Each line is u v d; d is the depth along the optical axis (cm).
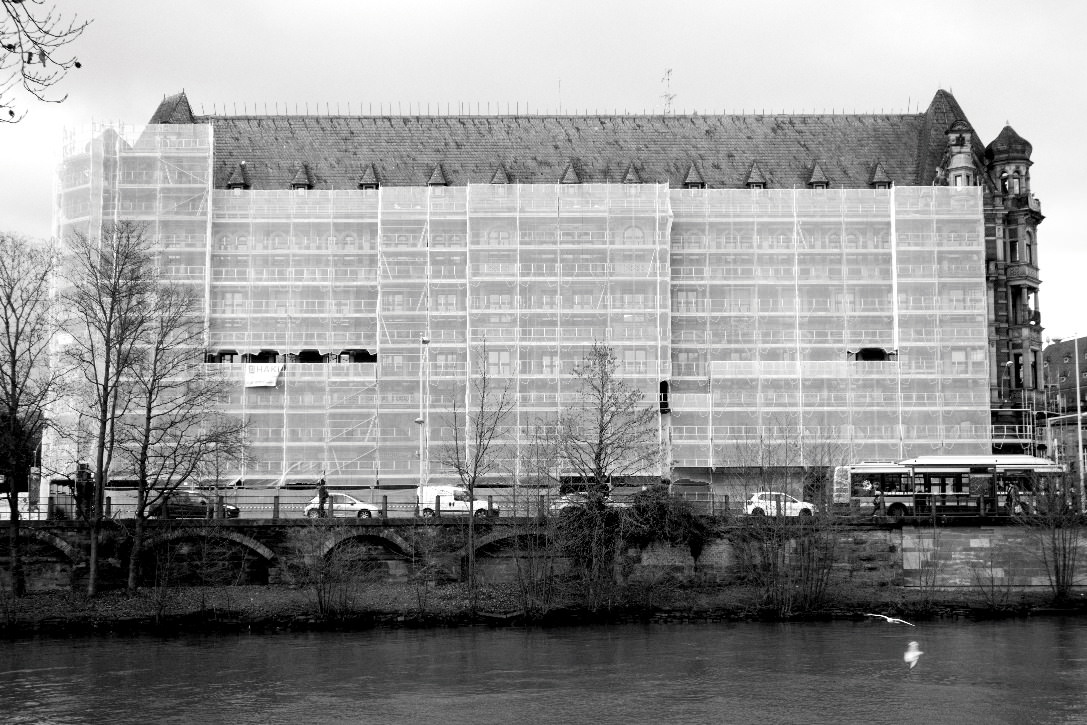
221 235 12375
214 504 8962
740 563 8475
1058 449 13662
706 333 12425
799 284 12469
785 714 5428
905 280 12306
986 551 8869
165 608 7775
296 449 11825
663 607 8125
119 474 9469
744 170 13488
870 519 8825
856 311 12456
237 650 6938
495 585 8331
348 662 6569
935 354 12206
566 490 8394
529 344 12031
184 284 11444
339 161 13325
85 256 9831
